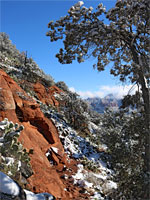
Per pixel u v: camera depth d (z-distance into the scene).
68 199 6.07
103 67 6.67
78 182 7.77
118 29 5.46
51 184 6.29
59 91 22.98
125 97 6.03
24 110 9.08
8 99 8.02
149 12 5.10
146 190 4.34
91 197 6.73
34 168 6.45
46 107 14.92
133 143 5.25
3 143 5.07
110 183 8.70
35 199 4.18
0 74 9.33
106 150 14.02
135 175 4.76
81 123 17.62
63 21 5.65
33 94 15.29
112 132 6.32
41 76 21.89
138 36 5.65
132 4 5.08
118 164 5.18
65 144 11.68
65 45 5.90
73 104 18.73
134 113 5.60
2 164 4.54
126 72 6.48
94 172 10.09
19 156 5.26
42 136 9.80
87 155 12.67
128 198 4.55
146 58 5.58
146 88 5.37
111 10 5.23
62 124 13.95
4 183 3.62
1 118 7.03
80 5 5.62
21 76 16.47
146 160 4.85
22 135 7.61
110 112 10.05
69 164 9.84
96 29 5.49
